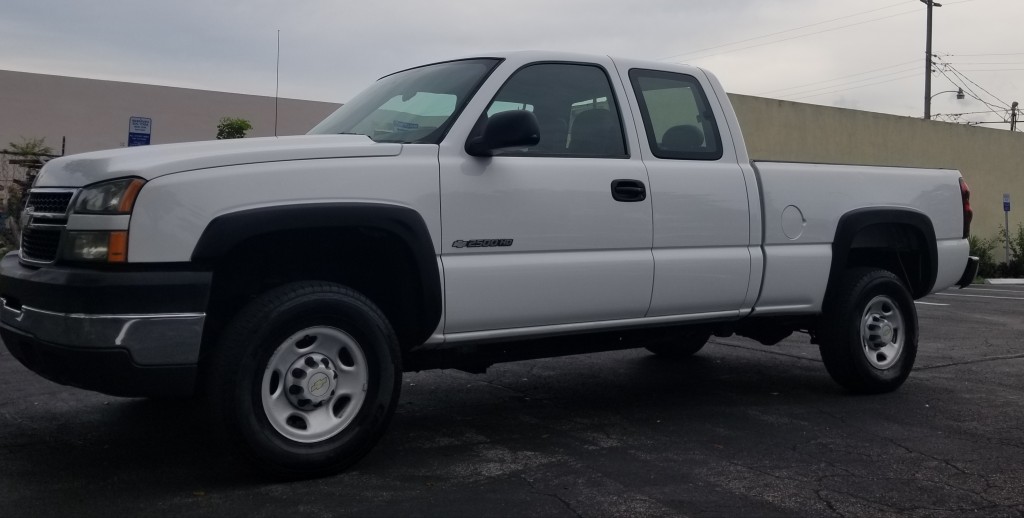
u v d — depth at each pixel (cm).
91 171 404
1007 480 440
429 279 443
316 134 516
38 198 441
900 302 642
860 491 420
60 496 399
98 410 558
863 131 2450
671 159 540
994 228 2825
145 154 405
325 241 443
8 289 436
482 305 462
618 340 545
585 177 496
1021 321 1134
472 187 459
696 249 541
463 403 602
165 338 384
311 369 416
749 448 492
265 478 418
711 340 897
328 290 420
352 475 434
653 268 518
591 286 496
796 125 2298
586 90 523
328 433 423
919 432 530
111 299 378
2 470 438
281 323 403
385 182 433
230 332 399
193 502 392
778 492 416
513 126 446
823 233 598
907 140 2556
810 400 618
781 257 576
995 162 2817
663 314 534
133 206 384
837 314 614
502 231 467
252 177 403
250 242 421
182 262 389
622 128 528
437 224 448
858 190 618
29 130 2262
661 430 531
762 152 2238
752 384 674
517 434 520
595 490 416
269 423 407
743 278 559
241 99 2500
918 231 653
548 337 507
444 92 495
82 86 2323
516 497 404
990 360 798
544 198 480
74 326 379
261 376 402
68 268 395
